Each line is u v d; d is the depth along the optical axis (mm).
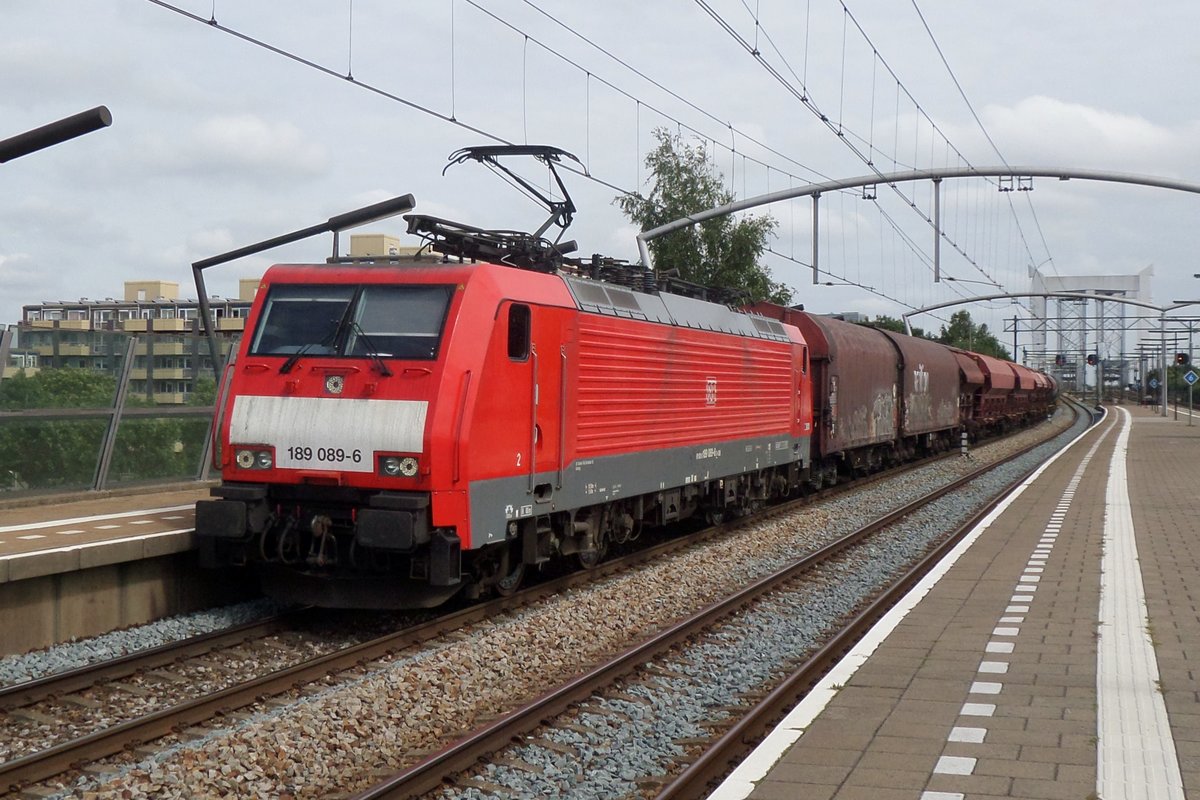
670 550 17531
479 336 11359
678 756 7590
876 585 14727
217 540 11594
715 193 41281
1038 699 8102
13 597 10133
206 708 8430
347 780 7090
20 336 14633
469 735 8031
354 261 12469
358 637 11273
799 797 6098
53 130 9938
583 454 13562
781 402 21766
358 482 11055
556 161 14906
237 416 11578
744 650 10914
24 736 7980
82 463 15711
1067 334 131125
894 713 7750
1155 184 24219
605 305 14133
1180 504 22906
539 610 12578
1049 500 24000
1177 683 8570
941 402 40375
